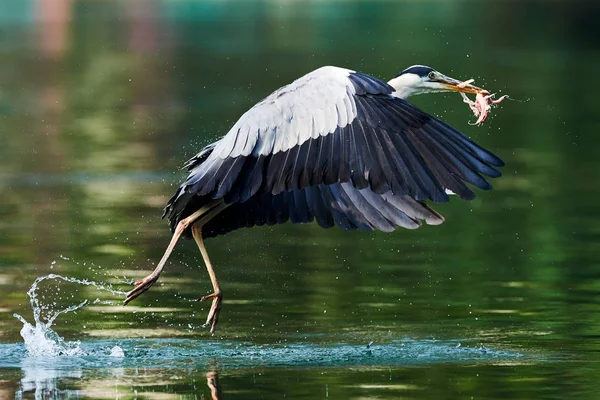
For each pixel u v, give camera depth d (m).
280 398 8.71
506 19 50.97
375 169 8.55
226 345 10.56
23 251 14.56
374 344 10.56
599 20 50.75
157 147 22.66
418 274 13.66
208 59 37.62
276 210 9.92
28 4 58.12
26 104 28.92
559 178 19.89
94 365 9.84
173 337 10.88
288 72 33.97
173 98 29.83
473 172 8.45
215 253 14.84
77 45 41.75
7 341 10.71
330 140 8.77
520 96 29.95
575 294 12.59
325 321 11.49
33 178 19.52
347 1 60.34
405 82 10.71
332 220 9.79
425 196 8.42
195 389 8.98
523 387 9.07
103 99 29.95
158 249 14.87
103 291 12.74
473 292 12.70
